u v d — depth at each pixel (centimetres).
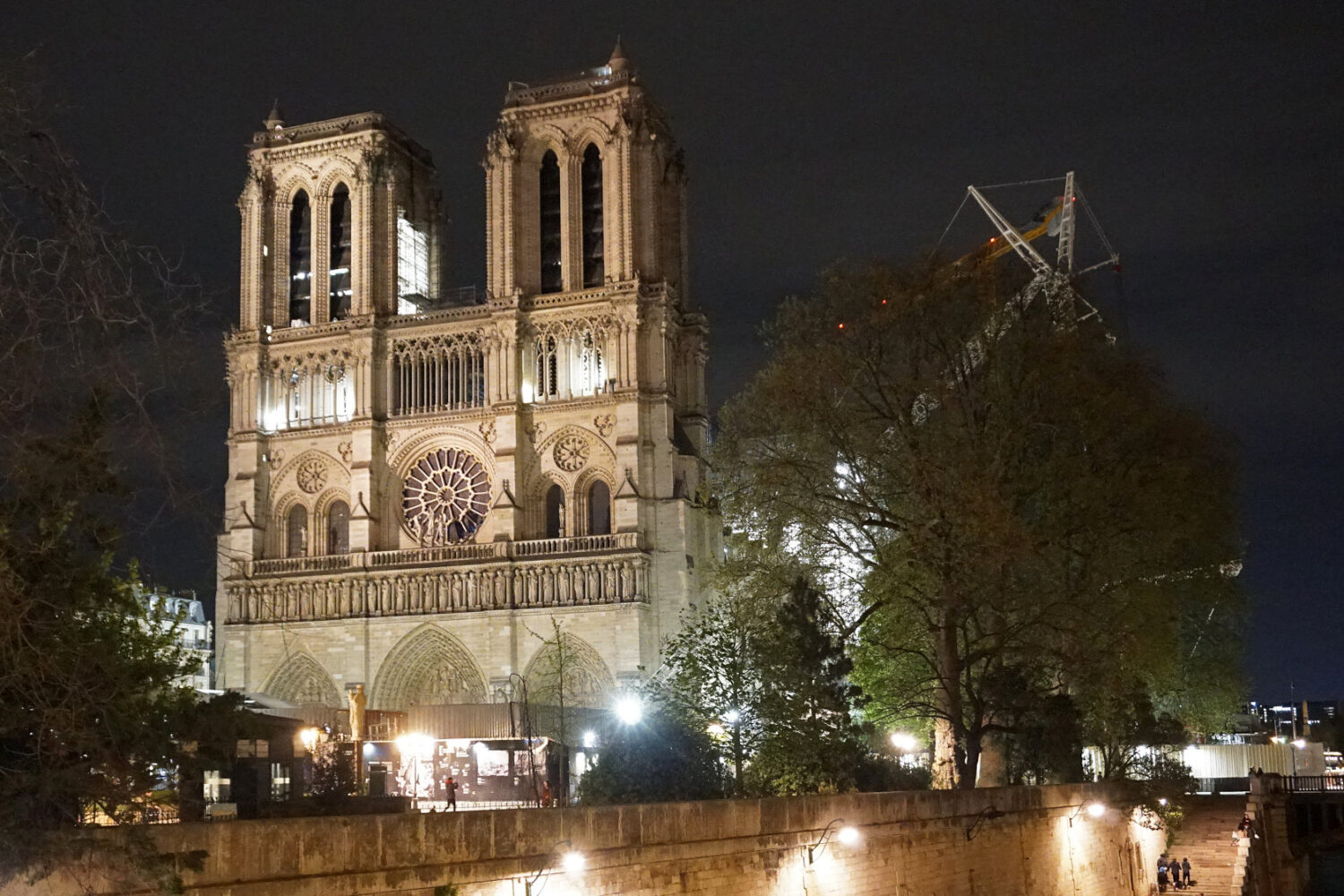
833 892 4019
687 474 13188
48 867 2069
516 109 13850
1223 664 9338
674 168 14475
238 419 13850
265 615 13288
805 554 6831
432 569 12950
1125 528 6438
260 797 6344
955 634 6262
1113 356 6719
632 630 12369
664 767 5559
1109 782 6925
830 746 6025
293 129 14262
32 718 2177
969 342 6425
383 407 13638
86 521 2305
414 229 14825
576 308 13312
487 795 8288
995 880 5169
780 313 6794
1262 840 8888
